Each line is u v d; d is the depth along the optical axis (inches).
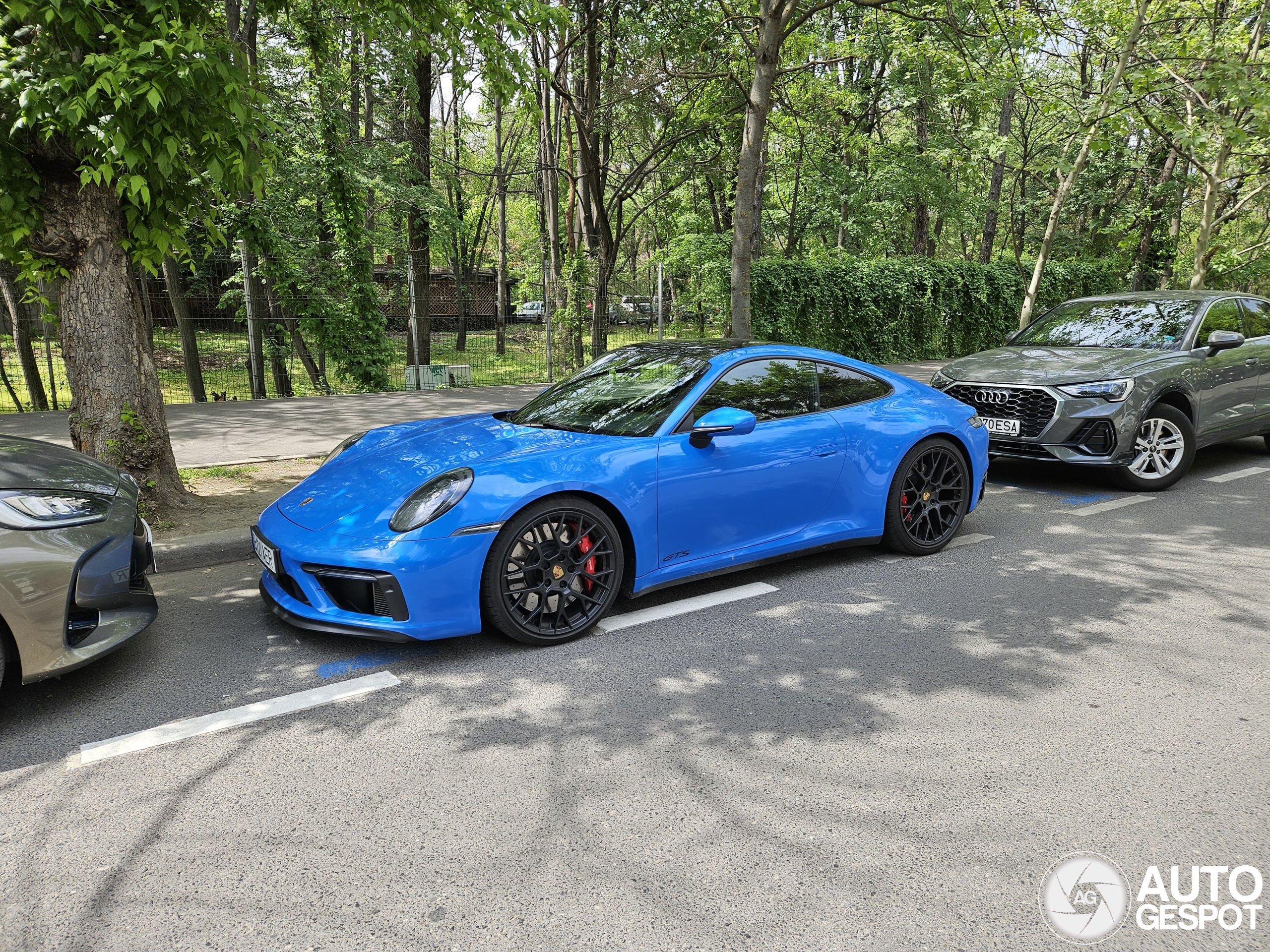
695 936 70.4
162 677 125.2
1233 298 276.5
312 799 92.4
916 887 76.5
